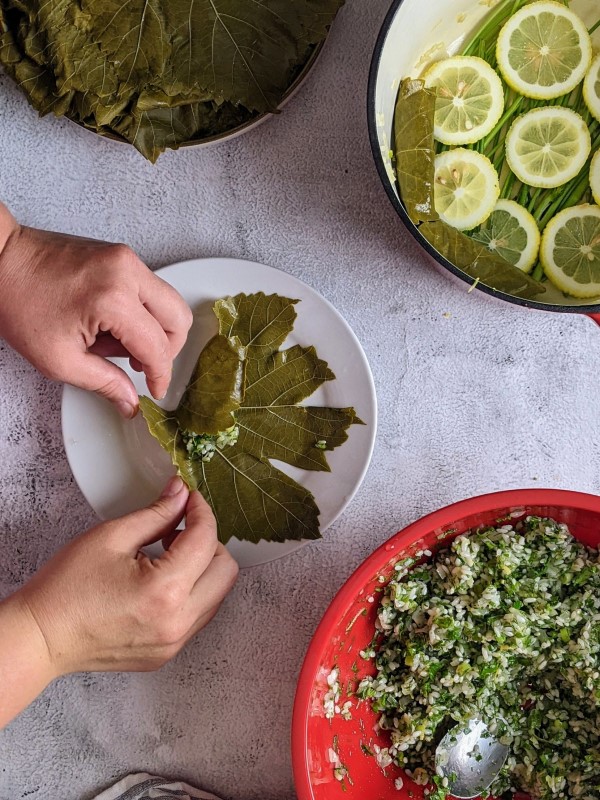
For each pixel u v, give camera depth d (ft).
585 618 2.17
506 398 2.35
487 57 2.26
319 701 2.09
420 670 2.16
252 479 2.26
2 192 2.32
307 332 2.26
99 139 2.32
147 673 2.33
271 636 2.33
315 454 2.26
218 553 2.19
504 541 2.16
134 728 2.33
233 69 2.13
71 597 2.05
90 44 2.11
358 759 2.21
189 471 2.25
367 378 2.25
